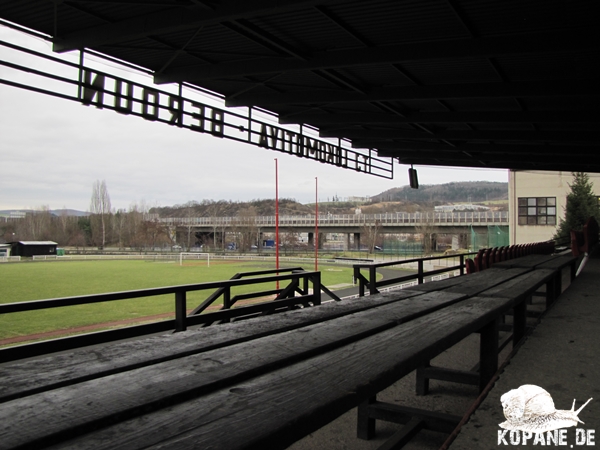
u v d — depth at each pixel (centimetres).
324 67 975
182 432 143
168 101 1109
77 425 140
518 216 4788
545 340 418
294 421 152
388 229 8062
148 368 200
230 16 730
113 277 4200
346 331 279
